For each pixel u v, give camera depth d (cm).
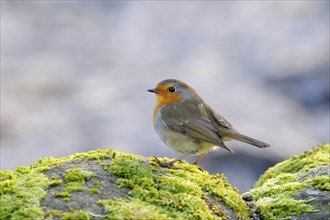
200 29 2102
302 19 2050
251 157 1315
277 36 1995
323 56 1853
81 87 1708
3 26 2047
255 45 1969
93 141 1423
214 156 1298
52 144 1416
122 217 495
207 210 547
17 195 513
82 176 555
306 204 600
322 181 633
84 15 2198
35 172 570
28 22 2092
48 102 1608
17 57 1859
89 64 1867
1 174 557
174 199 542
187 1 2270
